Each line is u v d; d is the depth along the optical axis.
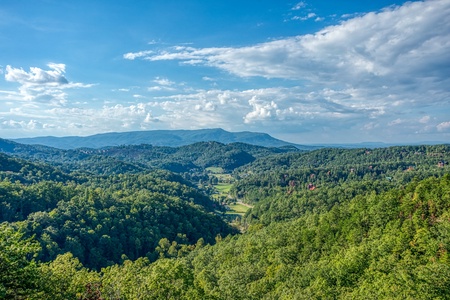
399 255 67.81
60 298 37.53
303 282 74.31
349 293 60.66
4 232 28.20
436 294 51.03
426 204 80.75
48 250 112.31
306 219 125.25
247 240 126.12
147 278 51.59
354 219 94.75
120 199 174.88
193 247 151.25
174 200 194.75
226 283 84.75
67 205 147.50
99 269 122.75
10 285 27.48
